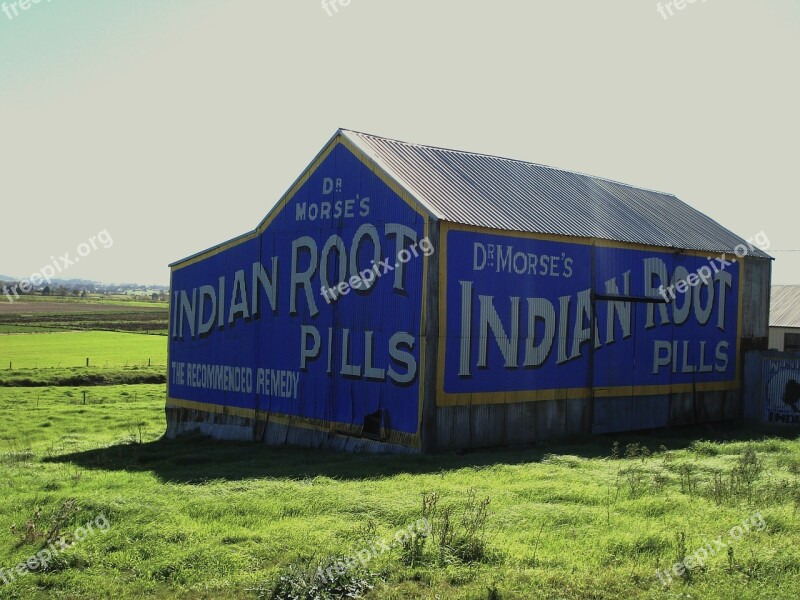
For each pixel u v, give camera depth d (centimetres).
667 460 2162
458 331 2519
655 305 3180
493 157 3356
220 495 1769
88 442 3188
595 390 2939
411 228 2525
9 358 6938
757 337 3650
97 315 13350
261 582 1174
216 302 3306
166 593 1178
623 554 1281
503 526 1442
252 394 3102
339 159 2791
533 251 2734
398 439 2511
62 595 1187
